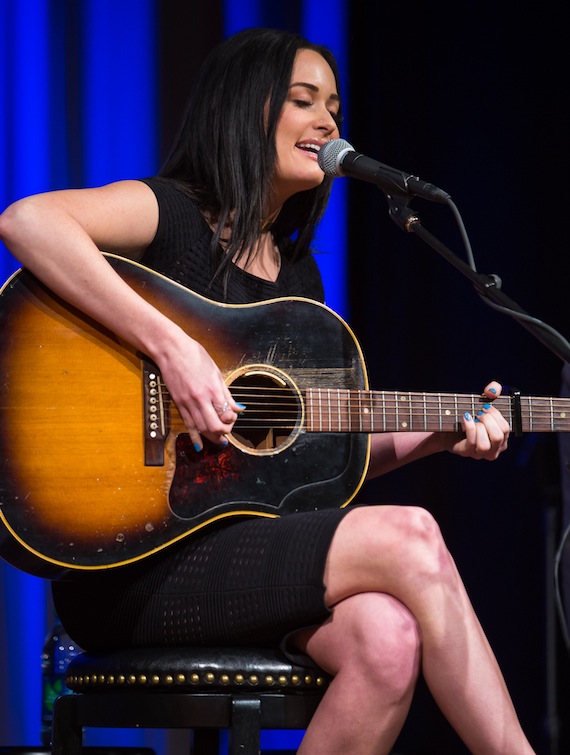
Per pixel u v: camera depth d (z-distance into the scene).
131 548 4.27
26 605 7.84
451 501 8.51
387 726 3.90
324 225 8.48
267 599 4.11
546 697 8.00
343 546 4.04
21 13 7.86
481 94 8.62
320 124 5.03
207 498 4.42
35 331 4.33
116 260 4.51
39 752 6.01
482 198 8.58
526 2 8.56
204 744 5.19
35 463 4.23
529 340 8.40
